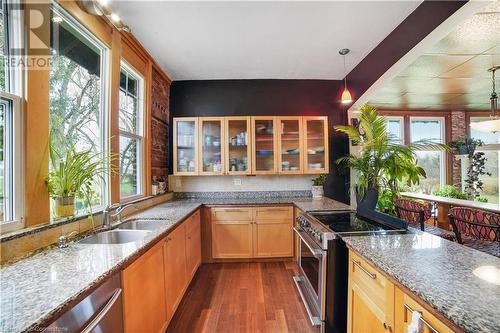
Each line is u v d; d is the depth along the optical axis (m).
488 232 2.01
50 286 0.95
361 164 3.08
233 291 2.55
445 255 1.24
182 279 2.34
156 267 1.69
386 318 1.13
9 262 1.18
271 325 2.00
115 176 2.22
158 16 2.19
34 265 1.15
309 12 2.16
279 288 2.60
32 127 1.39
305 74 3.60
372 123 2.97
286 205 3.29
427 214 2.79
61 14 1.71
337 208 2.69
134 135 2.75
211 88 3.76
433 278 0.97
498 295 0.84
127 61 2.51
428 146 2.98
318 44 2.72
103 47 2.14
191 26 2.36
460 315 0.73
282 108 3.77
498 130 3.39
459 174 5.34
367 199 2.27
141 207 2.68
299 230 2.39
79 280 1.00
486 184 5.34
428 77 3.52
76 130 1.90
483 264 1.12
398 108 5.23
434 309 0.81
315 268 1.93
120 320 1.22
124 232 1.99
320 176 3.57
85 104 2.00
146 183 2.94
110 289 1.14
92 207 2.03
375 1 2.03
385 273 1.09
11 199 1.31
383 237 1.58
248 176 3.83
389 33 2.51
